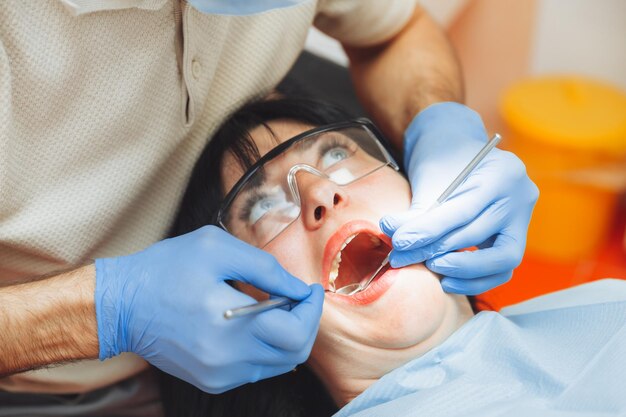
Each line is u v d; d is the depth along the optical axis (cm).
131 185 126
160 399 161
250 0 95
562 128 240
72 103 113
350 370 119
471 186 121
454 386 109
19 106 108
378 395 115
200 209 132
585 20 260
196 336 104
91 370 150
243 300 105
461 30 264
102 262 110
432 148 133
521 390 110
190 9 115
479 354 115
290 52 146
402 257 113
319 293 109
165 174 136
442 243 117
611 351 111
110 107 116
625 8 253
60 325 108
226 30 126
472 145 131
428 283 115
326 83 177
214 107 137
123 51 114
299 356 107
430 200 122
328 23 152
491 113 279
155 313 106
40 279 112
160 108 123
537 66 275
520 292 243
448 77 157
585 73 271
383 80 158
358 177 125
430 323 113
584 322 120
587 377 108
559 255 254
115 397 160
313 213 117
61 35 107
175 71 122
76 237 123
